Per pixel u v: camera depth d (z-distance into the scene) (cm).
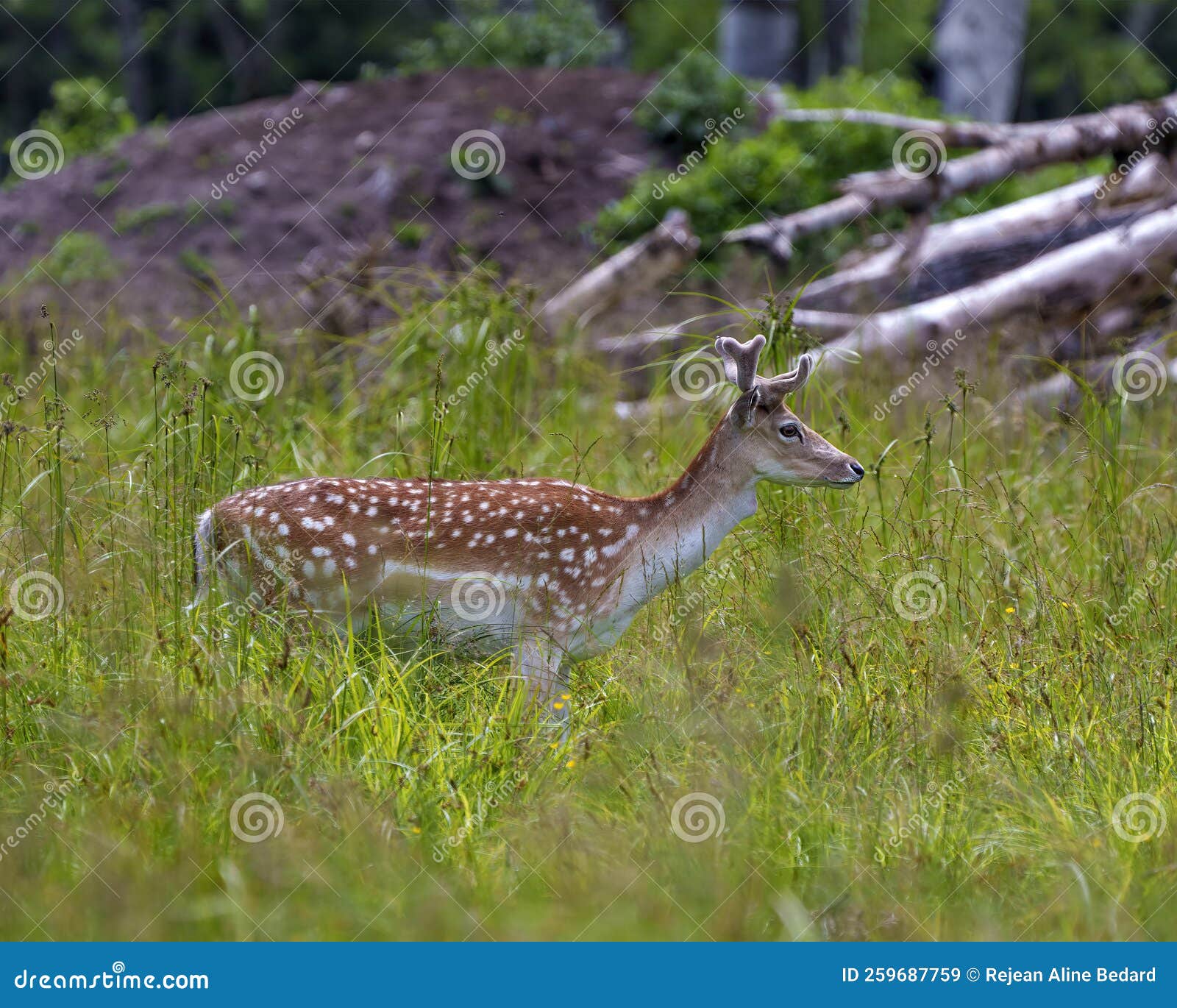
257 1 4494
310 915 697
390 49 4684
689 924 698
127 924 684
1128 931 701
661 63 4088
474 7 2997
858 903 714
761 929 705
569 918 699
